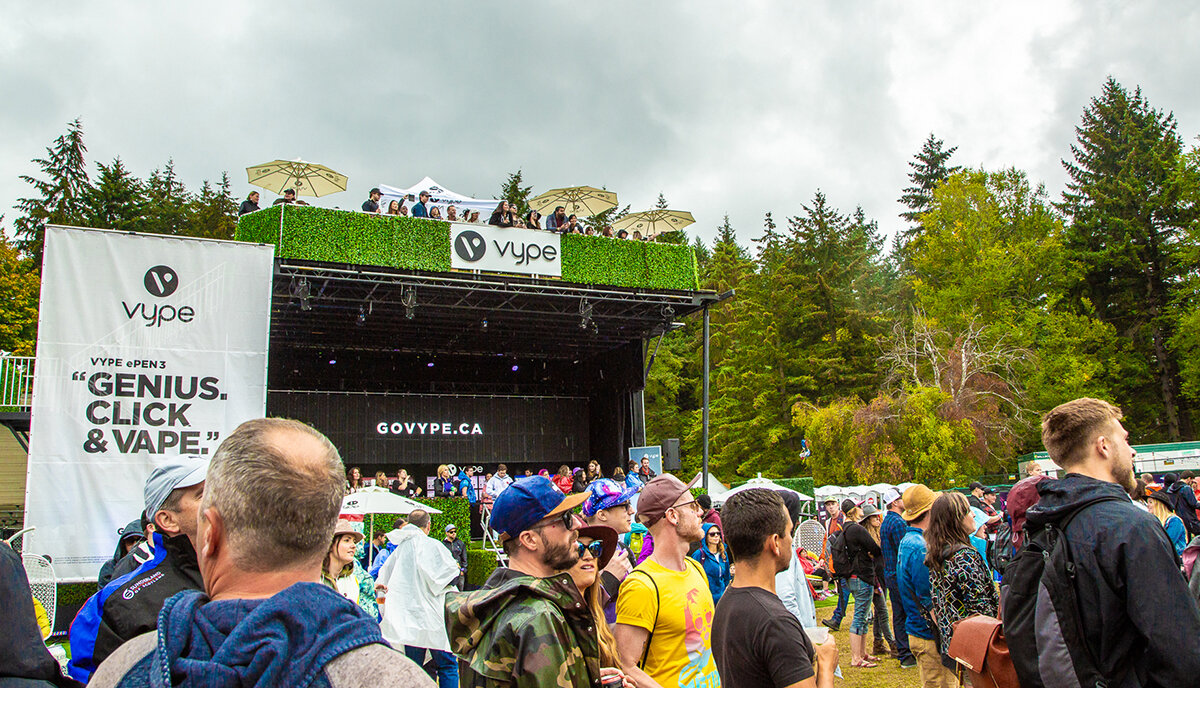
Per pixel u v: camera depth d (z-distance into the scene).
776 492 2.55
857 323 39.28
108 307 10.55
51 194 39.03
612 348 24.05
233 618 1.16
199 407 10.83
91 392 10.30
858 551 7.39
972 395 28.47
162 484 2.39
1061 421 2.38
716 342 43.59
